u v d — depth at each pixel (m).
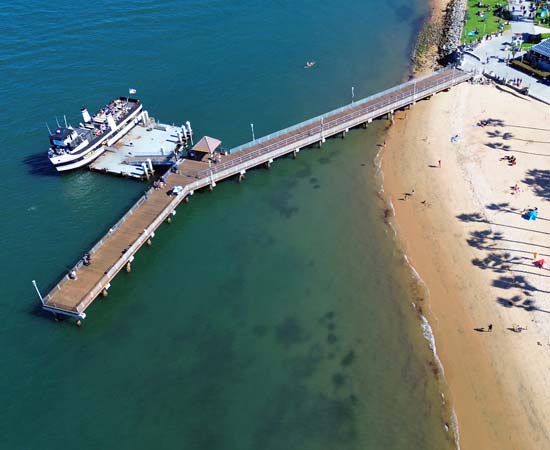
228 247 65.50
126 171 76.56
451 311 56.09
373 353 52.72
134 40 109.38
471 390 49.19
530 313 54.94
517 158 74.25
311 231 67.06
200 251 65.19
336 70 99.19
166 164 76.81
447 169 73.81
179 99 92.38
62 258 64.56
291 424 47.38
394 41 108.12
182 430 47.25
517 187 69.44
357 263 62.25
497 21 106.88
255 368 51.88
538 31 102.12
